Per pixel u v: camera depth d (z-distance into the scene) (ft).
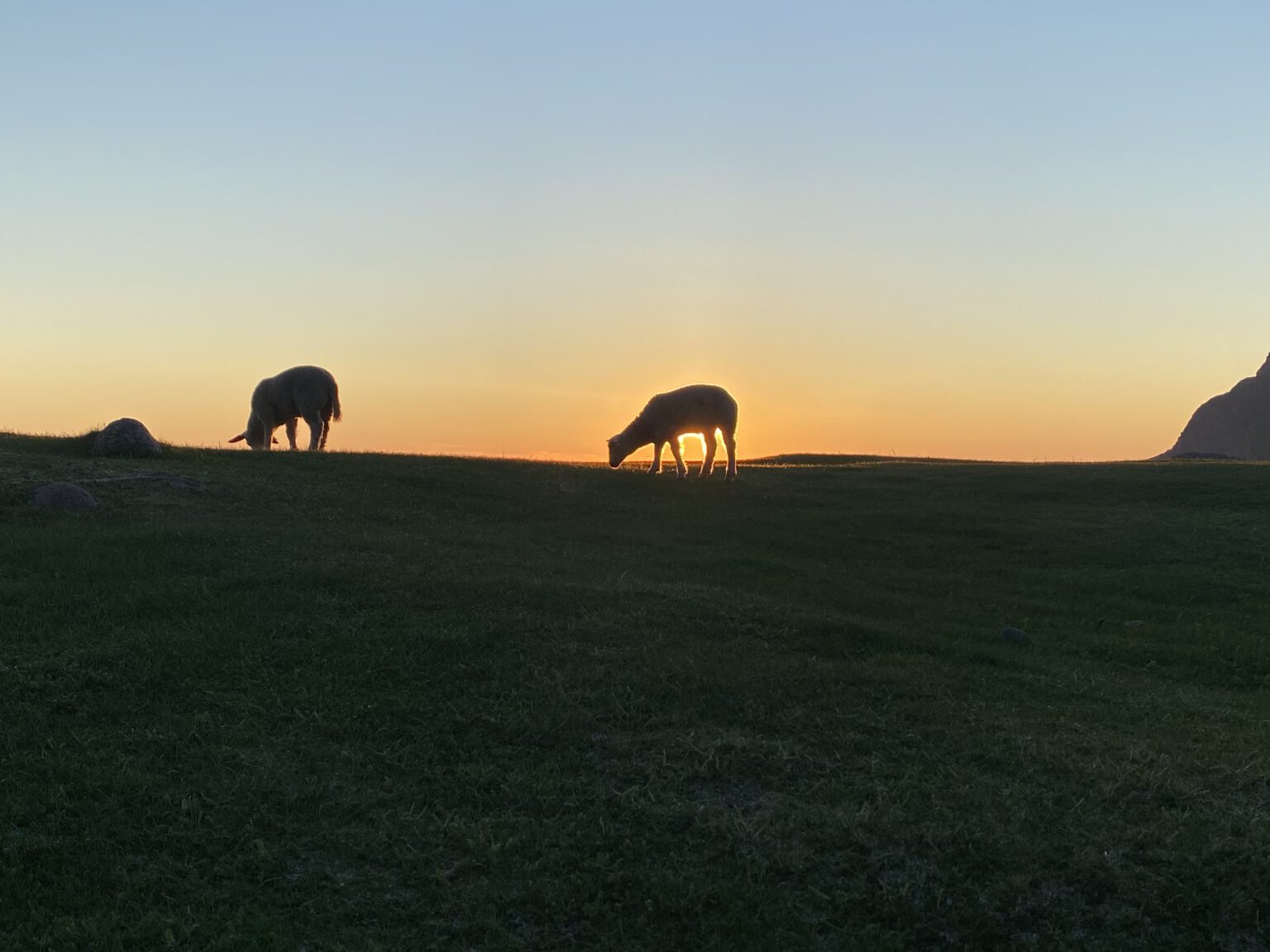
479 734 26.55
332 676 29.40
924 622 42.65
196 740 25.46
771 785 24.49
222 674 29.19
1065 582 53.88
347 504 57.77
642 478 75.46
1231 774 25.52
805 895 20.68
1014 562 58.39
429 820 22.75
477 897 20.33
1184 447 487.61
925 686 31.27
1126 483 79.97
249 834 21.80
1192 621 46.98
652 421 77.05
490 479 68.90
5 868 20.22
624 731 27.20
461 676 29.96
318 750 25.38
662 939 19.43
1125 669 38.55
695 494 71.87
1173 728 29.63
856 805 23.56
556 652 31.94
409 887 20.62
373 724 26.86
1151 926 19.95
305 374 78.18
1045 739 27.35
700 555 53.62
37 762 23.89
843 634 36.86
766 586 47.29
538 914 20.01
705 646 33.86
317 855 21.36
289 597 35.73
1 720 25.93
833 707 29.04
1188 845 21.99
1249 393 468.75
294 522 51.31
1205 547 61.16
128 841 21.34
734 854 21.79
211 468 61.77
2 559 39.52
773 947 19.26
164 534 43.65
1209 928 19.84
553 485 69.77
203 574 38.50
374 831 22.25
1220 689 36.70
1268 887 20.68
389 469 68.03
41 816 21.95
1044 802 23.75
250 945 18.52
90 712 26.61
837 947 19.36
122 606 34.24
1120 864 21.42
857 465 95.40
